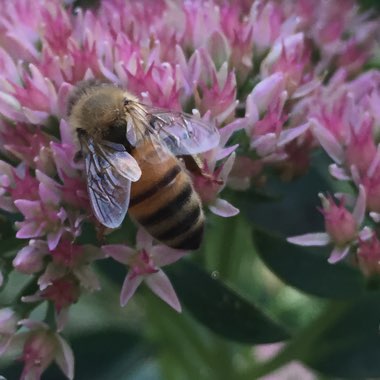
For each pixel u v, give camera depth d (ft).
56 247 0.39
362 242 0.40
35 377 0.39
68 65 0.41
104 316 0.47
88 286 0.39
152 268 0.39
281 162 0.42
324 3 0.46
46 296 0.39
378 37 0.47
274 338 0.41
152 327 0.46
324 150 0.42
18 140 0.40
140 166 0.38
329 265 0.42
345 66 0.45
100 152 0.38
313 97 0.42
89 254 0.39
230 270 0.45
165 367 0.46
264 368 0.45
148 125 0.39
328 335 0.43
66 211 0.39
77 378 0.45
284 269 0.42
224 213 0.39
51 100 0.40
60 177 0.39
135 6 0.44
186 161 0.39
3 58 0.41
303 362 0.44
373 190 0.40
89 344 0.45
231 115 0.40
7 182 0.39
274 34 0.42
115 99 0.39
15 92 0.40
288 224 0.44
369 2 0.48
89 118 0.39
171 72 0.40
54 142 0.39
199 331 0.46
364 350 0.43
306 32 0.45
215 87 0.40
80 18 0.43
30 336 0.39
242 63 0.42
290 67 0.41
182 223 0.38
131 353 0.45
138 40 0.42
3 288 0.40
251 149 0.41
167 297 0.39
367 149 0.40
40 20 0.43
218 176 0.39
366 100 0.41
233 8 0.43
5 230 0.40
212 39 0.41
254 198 0.42
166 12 0.43
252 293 0.50
